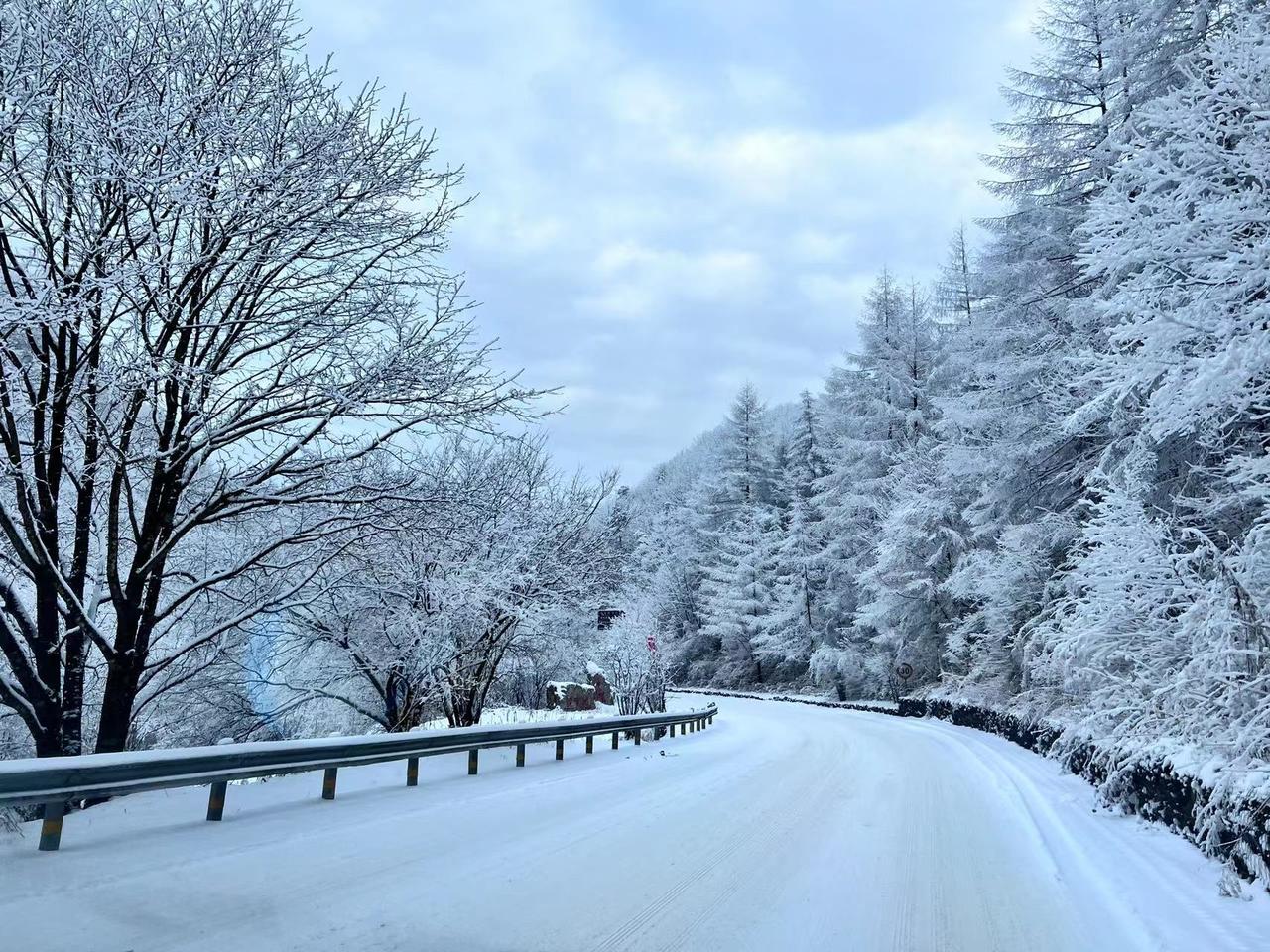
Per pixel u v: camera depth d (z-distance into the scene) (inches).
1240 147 319.3
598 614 1003.9
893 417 1520.7
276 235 405.4
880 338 1572.3
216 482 457.1
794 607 1879.9
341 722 747.4
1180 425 339.6
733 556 2217.0
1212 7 579.5
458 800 370.3
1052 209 805.9
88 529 388.8
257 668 650.2
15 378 350.3
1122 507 403.2
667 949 185.3
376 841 278.1
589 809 362.0
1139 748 367.9
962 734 864.3
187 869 230.7
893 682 1409.9
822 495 1710.1
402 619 590.2
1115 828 349.1
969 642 1122.0
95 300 332.2
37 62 336.2
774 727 1013.8
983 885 256.5
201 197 364.2
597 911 210.2
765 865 269.4
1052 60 791.1
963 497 1141.1
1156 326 318.0
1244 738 271.4
